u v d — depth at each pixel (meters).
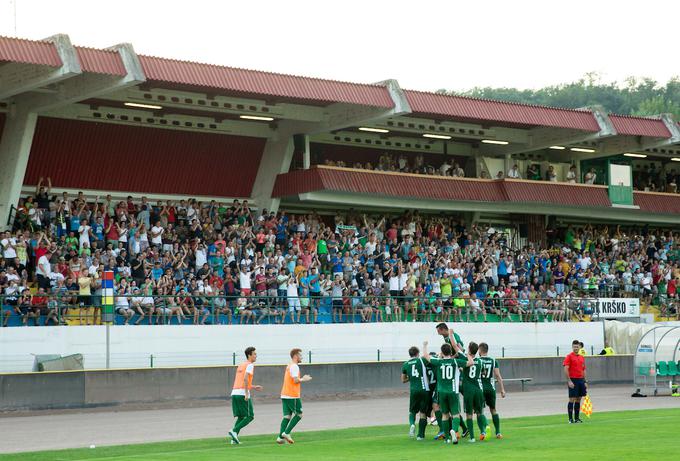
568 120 49.78
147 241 39.28
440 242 48.50
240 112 43.19
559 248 54.34
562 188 53.28
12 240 35.75
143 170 43.91
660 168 62.38
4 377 30.31
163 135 43.59
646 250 57.81
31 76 35.12
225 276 39.81
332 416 29.27
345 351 40.34
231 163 46.22
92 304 35.25
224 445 21.41
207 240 41.16
